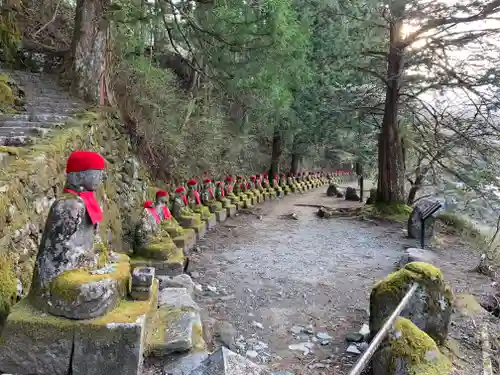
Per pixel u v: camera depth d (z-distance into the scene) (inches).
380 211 536.4
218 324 191.0
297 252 359.6
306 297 248.4
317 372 161.5
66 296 108.9
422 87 526.0
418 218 415.5
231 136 651.5
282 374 154.6
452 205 500.1
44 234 114.9
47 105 305.1
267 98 469.4
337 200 796.6
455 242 407.8
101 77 353.7
